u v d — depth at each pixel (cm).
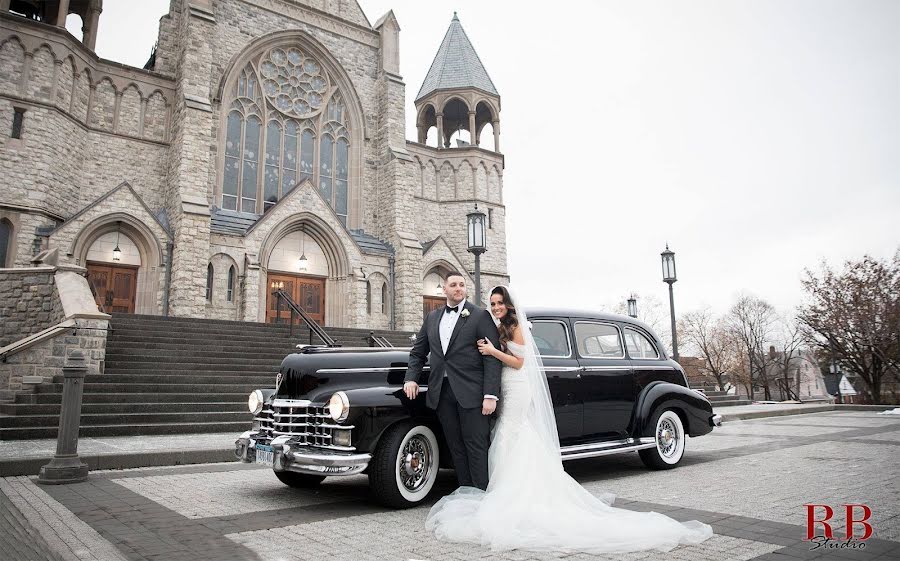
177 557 374
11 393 1162
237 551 389
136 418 1072
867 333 2923
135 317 1733
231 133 2706
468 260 3284
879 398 2969
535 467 480
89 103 2325
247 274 2333
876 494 570
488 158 3431
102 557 368
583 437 680
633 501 553
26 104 2047
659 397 752
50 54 2128
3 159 1980
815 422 1529
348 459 505
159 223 2205
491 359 525
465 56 3538
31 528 449
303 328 1973
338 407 521
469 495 496
